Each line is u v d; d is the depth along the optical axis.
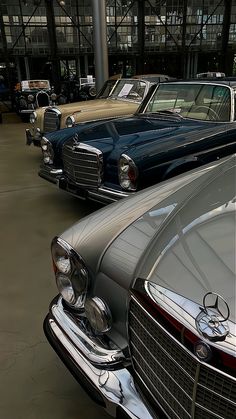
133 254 1.31
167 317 1.01
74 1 13.12
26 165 6.14
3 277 2.78
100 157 3.21
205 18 14.69
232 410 0.90
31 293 2.58
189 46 14.88
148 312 1.08
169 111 4.07
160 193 1.69
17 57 13.48
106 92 7.07
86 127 4.10
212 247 1.12
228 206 1.30
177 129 3.38
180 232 1.24
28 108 10.91
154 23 14.21
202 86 3.79
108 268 1.35
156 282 1.11
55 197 4.55
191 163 2.96
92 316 1.42
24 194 4.70
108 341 1.40
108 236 1.46
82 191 3.51
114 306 1.35
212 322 0.91
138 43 14.09
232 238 1.13
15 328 2.24
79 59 14.12
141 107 4.49
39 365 1.97
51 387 1.84
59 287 1.58
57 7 13.05
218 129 3.21
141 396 1.22
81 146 3.36
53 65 13.36
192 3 14.31
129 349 1.28
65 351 1.45
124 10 13.66
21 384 1.86
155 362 1.12
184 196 1.54
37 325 2.26
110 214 1.62
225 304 0.94
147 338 1.13
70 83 13.18
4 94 13.34
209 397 0.93
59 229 3.62
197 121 3.66
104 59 8.86
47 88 12.08
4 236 3.49
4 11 12.62
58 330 1.53
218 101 3.60
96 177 3.29
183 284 1.05
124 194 3.02
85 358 1.38
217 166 1.80
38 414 1.70
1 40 12.97
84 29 13.56
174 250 1.17
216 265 1.06
